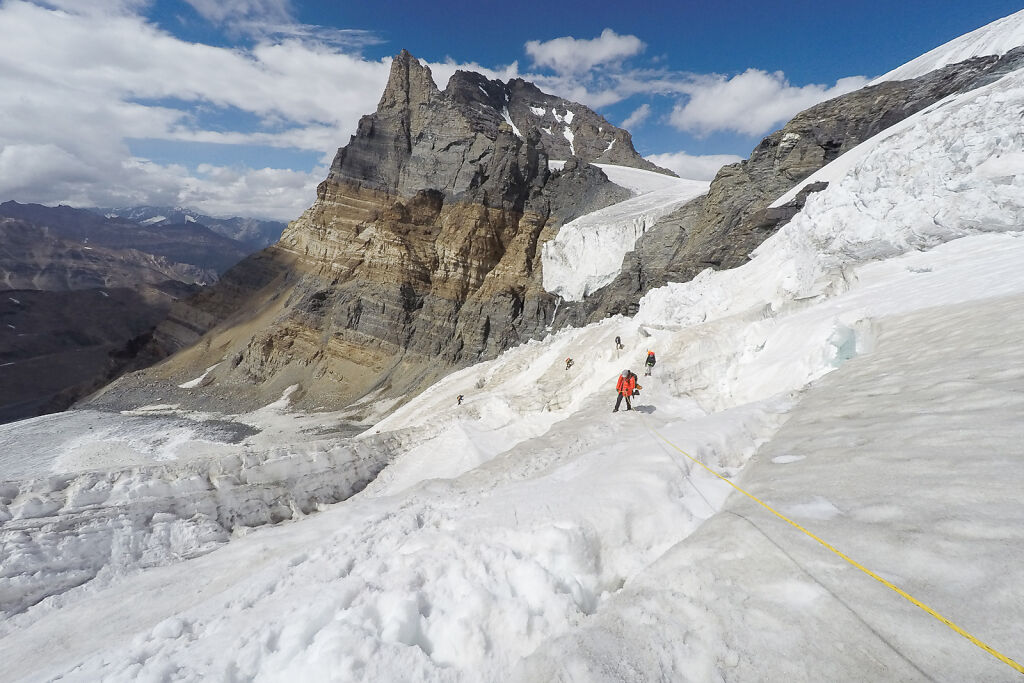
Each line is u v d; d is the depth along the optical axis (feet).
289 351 305.73
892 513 12.64
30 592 30.19
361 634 13.01
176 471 45.93
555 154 536.42
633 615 11.96
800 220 89.56
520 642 13.43
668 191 304.71
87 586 32.14
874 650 8.92
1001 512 10.97
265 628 14.12
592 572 17.11
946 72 132.87
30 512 36.24
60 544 33.71
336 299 309.83
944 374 23.52
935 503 12.34
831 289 60.95
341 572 19.38
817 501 15.11
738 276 89.56
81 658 20.17
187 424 232.94
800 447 22.03
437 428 74.95
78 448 187.52
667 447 26.66
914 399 22.07
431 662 12.67
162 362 347.56
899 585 10.09
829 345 42.19
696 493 20.80
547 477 29.07
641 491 20.47
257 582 19.90
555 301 262.88
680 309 86.94
